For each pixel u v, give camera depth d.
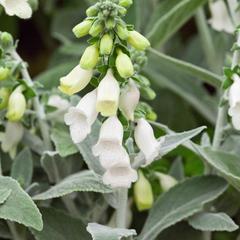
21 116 0.80
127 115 0.69
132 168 0.72
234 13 0.89
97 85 0.70
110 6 0.67
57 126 0.86
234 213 0.86
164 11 1.01
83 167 0.91
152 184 0.88
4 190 0.71
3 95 0.81
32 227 0.73
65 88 0.69
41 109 0.86
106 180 0.69
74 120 0.69
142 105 0.77
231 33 1.01
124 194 0.75
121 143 0.68
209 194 0.82
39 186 0.84
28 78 0.82
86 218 0.84
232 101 0.74
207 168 0.85
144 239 0.80
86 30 0.69
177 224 0.84
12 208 0.70
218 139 0.83
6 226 0.82
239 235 0.89
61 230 0.78
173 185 0.85
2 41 0.81
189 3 0.90
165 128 0.80
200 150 0.79
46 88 1.04
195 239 0.84
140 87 0.77
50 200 0.84
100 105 0.67
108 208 0.88
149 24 1.02
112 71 0.68
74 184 0.76
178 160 0.92
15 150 0.87
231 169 0.79
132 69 0.67
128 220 0.88
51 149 0.88
